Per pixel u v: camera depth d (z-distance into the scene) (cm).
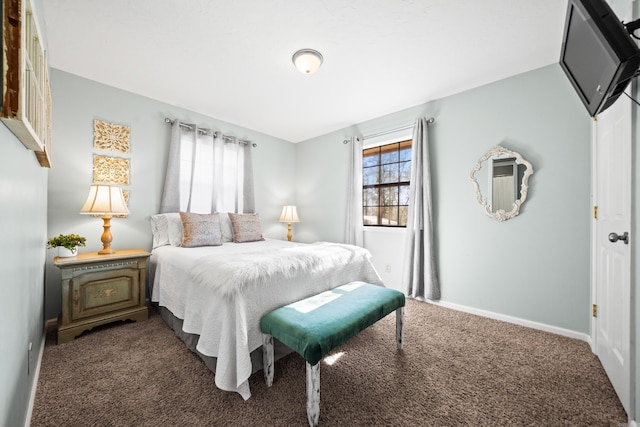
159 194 287
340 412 122
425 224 274
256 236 318
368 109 311
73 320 192
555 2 154
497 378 148
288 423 115
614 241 128
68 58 212
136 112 272
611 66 94
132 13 164
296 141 442
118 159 258
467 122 258
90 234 241
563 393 136
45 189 188
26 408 112
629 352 115
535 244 218
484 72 228
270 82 249
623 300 128
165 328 210
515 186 226
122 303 217
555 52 200
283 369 157
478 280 248
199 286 165
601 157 167
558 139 208
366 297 167
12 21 69
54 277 218
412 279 290
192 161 304
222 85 255
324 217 401
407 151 321
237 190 355
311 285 184
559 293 207
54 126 224
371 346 184
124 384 139
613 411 123
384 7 159
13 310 90
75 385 138
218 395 132
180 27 177
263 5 157
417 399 131
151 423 114
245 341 131
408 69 226
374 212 352
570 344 188
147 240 276
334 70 228
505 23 171
